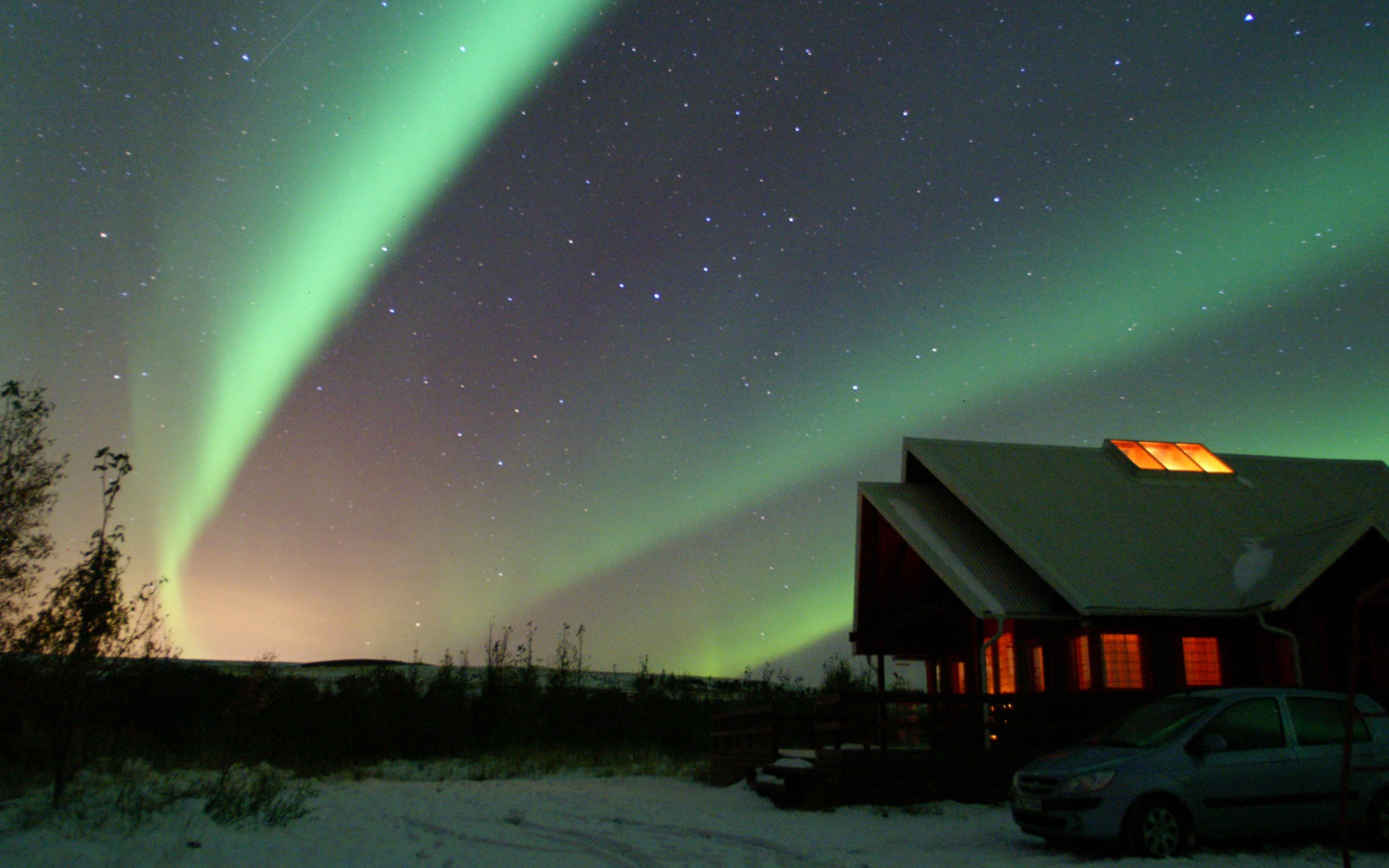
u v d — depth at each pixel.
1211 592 14.96
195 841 8.27
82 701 9.56
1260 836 9.20
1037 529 16.12
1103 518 16.92
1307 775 9.17
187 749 16.28
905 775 13.04
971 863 8.70
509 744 23.47
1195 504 18.02
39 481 10.09
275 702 20.28
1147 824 8.70
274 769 15.59
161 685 16.83
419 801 13.15
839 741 13.49
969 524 17.55
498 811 12.27
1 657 9.35
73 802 9.32
